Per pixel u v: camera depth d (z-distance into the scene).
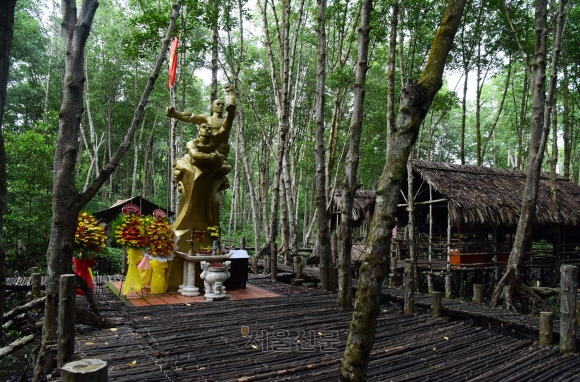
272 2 10.44
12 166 9.34
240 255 6.97
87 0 3.73
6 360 5.27
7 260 9.44
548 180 11.27
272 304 5.58
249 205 26.20
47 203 9.72
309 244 18.89
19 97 15.84
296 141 16.59
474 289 6.22
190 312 5.01
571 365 3.58
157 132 20.38
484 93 24.69
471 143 26.94
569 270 4.00
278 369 3.14
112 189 23.48
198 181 6.30
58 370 2.93
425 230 15.38
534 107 7.40
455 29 2.10
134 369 3.04
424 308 6.16
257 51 16.88
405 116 2.10
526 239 7.20
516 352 3.86
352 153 5.36
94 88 17.44
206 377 2.96
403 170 2.09
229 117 6.09
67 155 3.65
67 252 3.64
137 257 5.97
